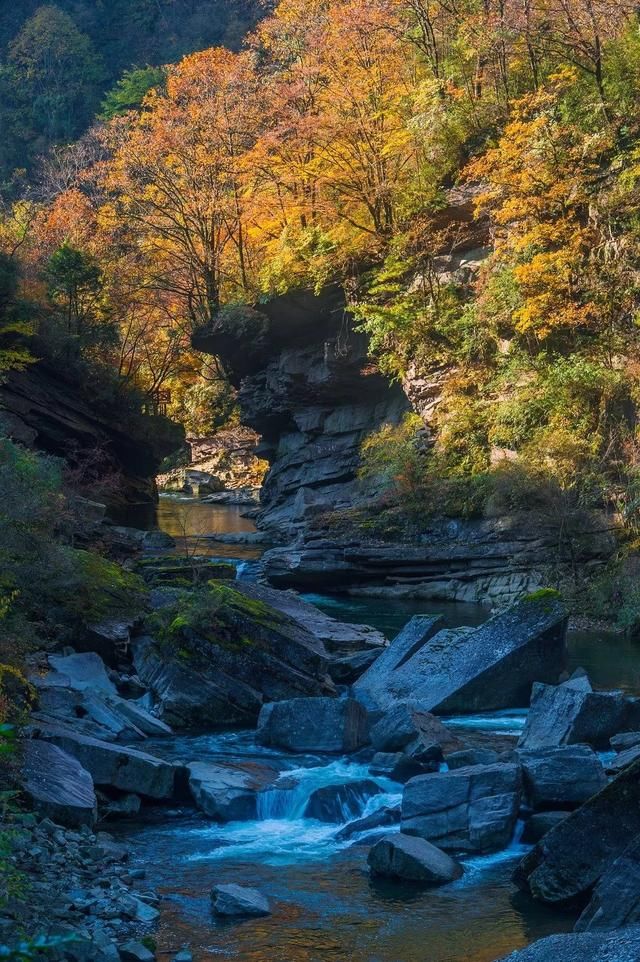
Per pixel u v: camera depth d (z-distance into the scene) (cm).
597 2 4050
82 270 5878
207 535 4772
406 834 1326
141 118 6084
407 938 1068
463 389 4172
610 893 1031
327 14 5197
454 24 4888
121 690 2003
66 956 955
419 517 3734
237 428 7544
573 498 3316
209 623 2016
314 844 1352
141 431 5975
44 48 10875
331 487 4972
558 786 1377
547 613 2053
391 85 5019
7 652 1625
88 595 2205
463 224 4366
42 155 9706
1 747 587
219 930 1080
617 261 3719
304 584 3672
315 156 5153
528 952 888
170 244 6312
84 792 1387
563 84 4131
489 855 1300
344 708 1748
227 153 5588
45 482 2373
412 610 3198
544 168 3894
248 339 5306
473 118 4566
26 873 1141
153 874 1238
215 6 11462
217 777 1521
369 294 4694
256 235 5616
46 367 5422
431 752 1605
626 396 3494
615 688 2153
